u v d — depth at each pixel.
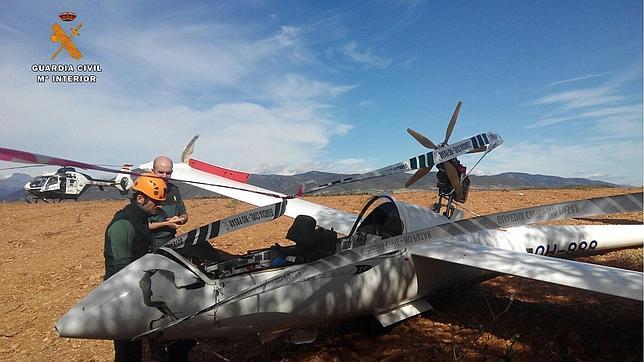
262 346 5.48
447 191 7.19
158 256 4.19
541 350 4.80
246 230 12.08
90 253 10.95
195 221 14.02
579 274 4.44
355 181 4.05
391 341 5.37
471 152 4.98
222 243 10.59
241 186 8.09
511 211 3.88
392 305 5.53
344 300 4.94
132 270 4.04
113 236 4.33
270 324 4.54
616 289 4.04
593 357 4.62
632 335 5.04
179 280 4.12
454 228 4.12
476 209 13.69
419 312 5.78
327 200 17.58
